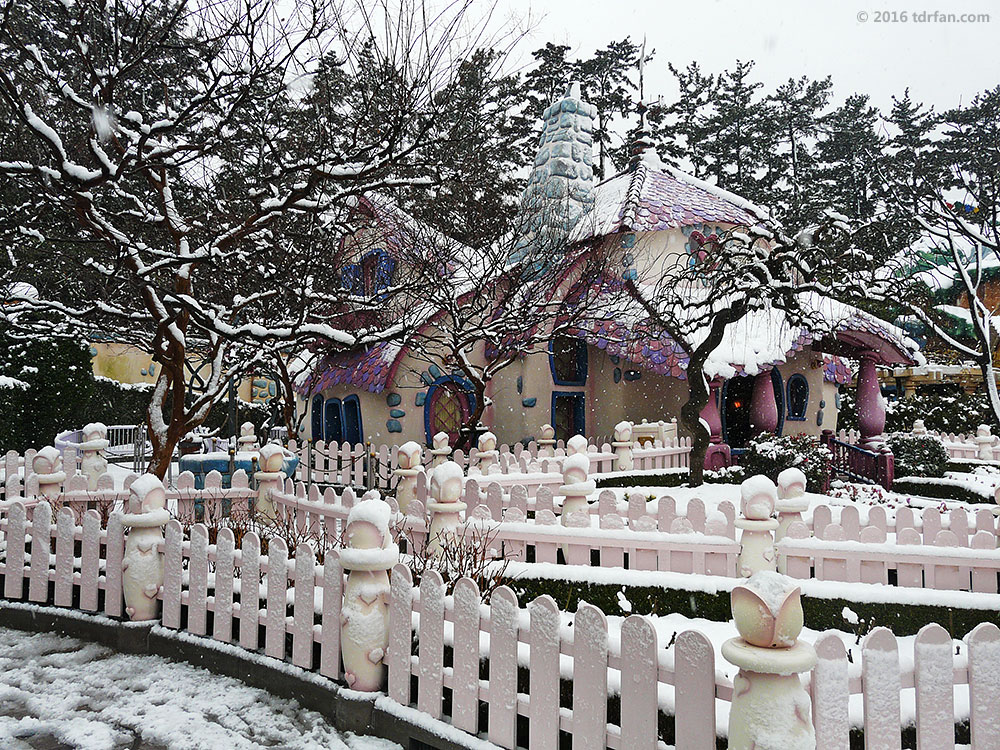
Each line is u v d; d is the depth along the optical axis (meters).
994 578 5.96
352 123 8.96
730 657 3.03
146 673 5.74
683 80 42.34
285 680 5.21
